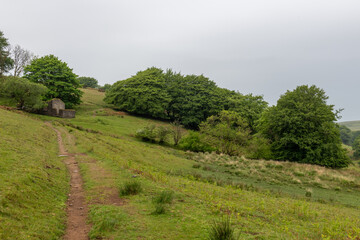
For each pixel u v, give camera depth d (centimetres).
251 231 643
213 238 540
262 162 3106
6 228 505
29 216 610
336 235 720
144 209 767
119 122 5809
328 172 2659
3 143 1362
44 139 2306
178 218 695
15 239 483
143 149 3023
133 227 620
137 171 1406
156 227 624
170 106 7738
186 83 7850
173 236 573
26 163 1100
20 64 7081
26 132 2173
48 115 4988
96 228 612
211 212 783
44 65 5803
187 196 968
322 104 3581
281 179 2311
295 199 1492
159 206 752
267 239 589
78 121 5006
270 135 3984
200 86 7725
